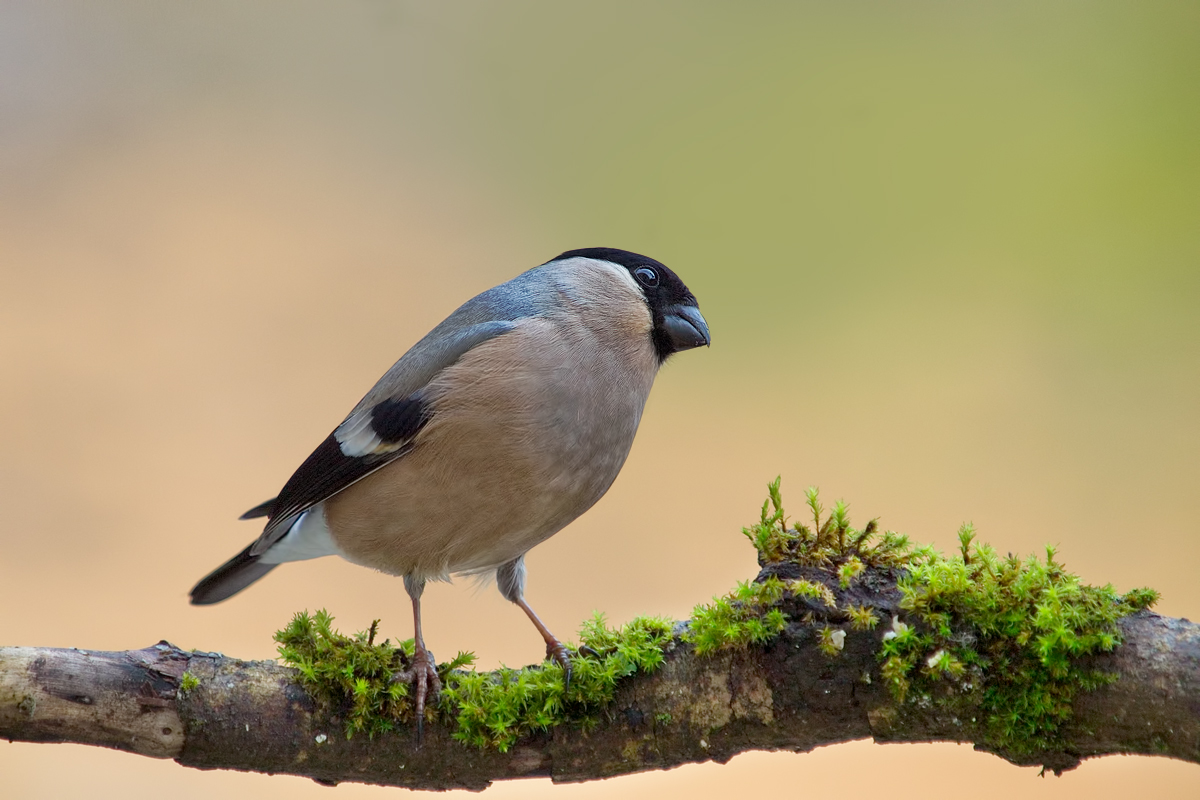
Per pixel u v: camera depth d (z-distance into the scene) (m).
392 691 5.94
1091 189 15.02
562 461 7.02
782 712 5.62
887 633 5.38
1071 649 5.10
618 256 7.86
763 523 5.76
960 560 5.54
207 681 5.90
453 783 6.06
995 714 5.28
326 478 7.30
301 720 5.93
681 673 5.79
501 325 7.19
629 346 7.48
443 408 6.89
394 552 7.26
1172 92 14.99
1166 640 5.07
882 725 5.50
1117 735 5.13
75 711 5.72
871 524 5.70
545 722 5.85
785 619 5.56
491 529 7.11
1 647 5.74
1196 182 14.70
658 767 5.91
